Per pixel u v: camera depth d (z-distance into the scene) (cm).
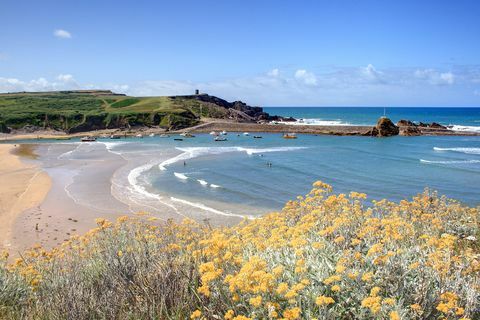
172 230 775
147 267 575
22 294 615
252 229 793
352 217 673
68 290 534
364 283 441
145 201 2773
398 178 3619
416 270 461
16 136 10144
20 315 527
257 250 571
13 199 2856
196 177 3709
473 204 2536
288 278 460
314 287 429
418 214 839
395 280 442
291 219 815
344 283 439
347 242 568
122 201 2777
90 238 805
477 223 888
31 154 6122
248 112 16562
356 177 3691
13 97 16075
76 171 4197
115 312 474
